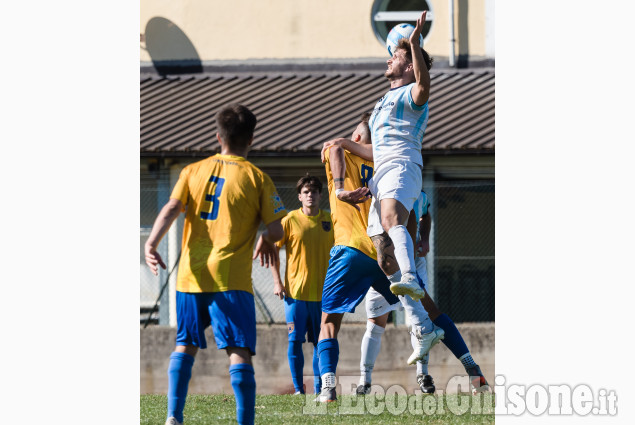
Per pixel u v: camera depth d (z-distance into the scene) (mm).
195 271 18250
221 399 27453
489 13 55438
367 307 27141
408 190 21062
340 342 44281
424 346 23172
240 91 55344
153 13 58688
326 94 54062
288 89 55125
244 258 18406
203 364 43375
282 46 57719
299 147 47969
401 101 21453
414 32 21078
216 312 18125
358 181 24844
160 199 51250
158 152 49125
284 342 44062
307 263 30688
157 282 51344
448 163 49750
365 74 56438
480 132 48156
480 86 53500
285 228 30891
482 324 46375
